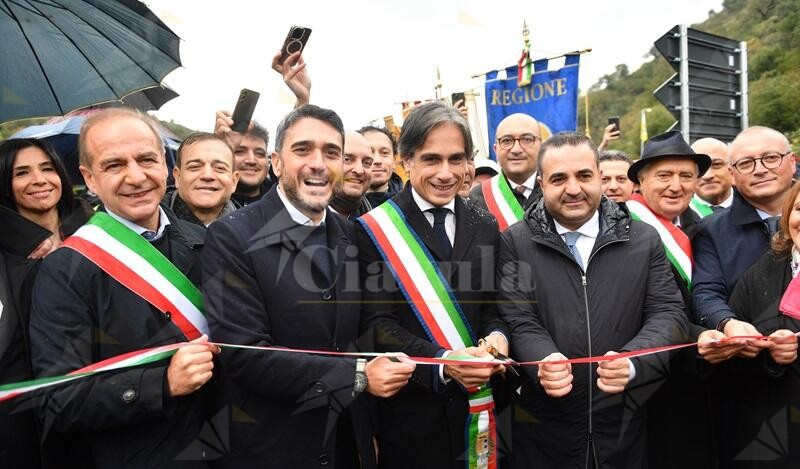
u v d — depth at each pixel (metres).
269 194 2.14
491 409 2.29
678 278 2.65
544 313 2.29
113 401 1.74
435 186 2.31
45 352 1.79
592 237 2.36
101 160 1.91
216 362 2.05
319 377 1.89
